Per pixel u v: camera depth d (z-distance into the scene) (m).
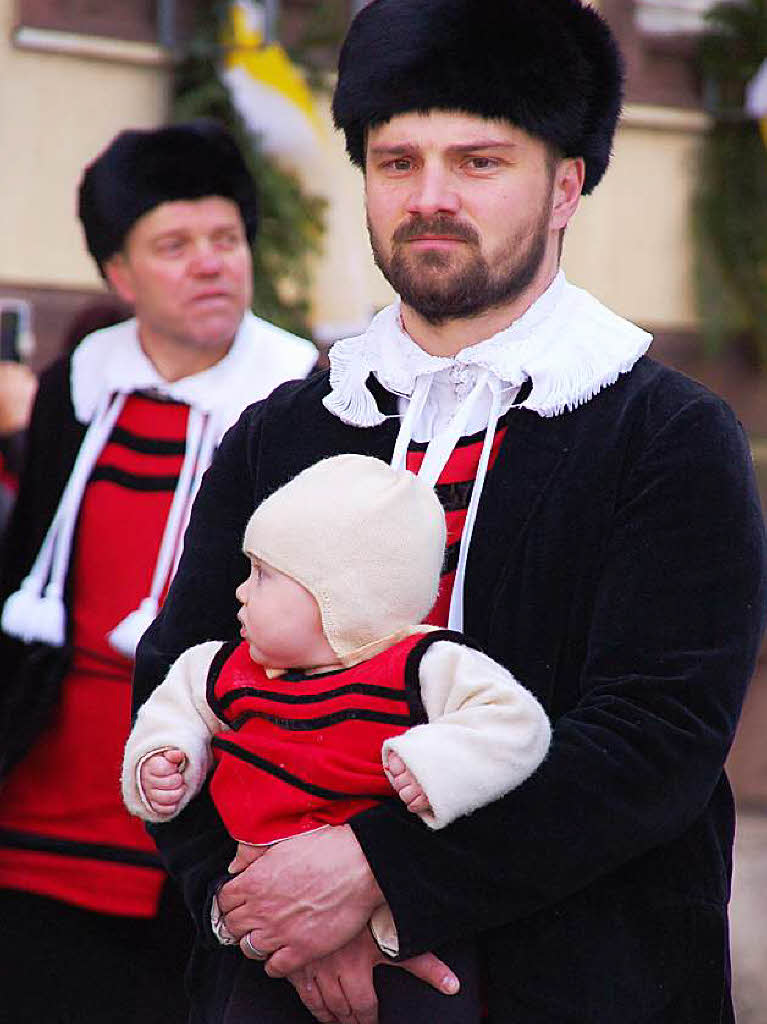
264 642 8.05
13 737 12.32
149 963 12.01
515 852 7.59
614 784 7.60
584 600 8.04
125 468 12.66
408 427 8.62
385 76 8.27
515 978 7.96
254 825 7.96
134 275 12.81
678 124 23.53
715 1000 8.00
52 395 13.05
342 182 21.52
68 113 20.81
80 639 12.41
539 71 8.20
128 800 8.47
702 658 7.76
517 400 8.47
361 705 7.82
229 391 12.75
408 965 7.87
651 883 8.03
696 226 23.78
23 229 20.66
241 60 21.09
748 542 7.95
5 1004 12.06
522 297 8.49
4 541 13.18
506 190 8.26
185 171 12.66
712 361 24.08
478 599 8.20
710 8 23.38
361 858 7.67
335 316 21.36
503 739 7.51
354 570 7.93
